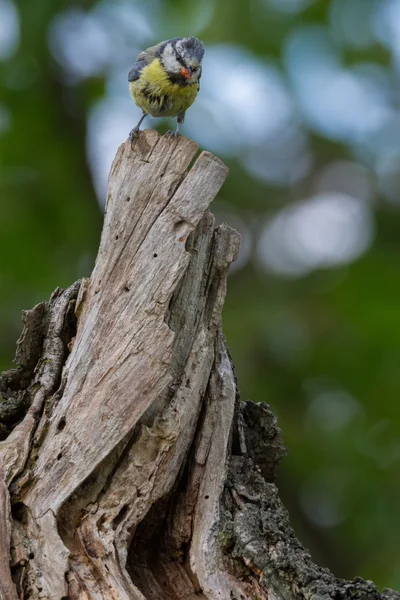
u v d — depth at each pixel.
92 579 5.27
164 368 5.64
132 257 5.84
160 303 5.72
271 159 15.97
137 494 5.62
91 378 5.72
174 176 5.91
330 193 16.16
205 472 5.89
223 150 15.31
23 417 6.23
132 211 5.90
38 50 14.68
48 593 5.18
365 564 12.78
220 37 14.95
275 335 14.20
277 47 14.92
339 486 13.48
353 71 15.33
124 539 5.49
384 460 13.42
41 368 6.27
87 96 15.22
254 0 15.16
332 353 13.96
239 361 13.90
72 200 14.80
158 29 14.98
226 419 6.03
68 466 5.57
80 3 14.71
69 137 15.15
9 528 5.37
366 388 13.80
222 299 6.16
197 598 5.49
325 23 15.20
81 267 14.49
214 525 5.68
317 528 13.53
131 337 5.70
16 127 14.81
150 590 5.58
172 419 5.72
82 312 6.06
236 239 6.19
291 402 13.94
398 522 12.98
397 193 15.93
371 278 14.60
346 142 15.91
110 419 5.61
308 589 5.23
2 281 13.84
